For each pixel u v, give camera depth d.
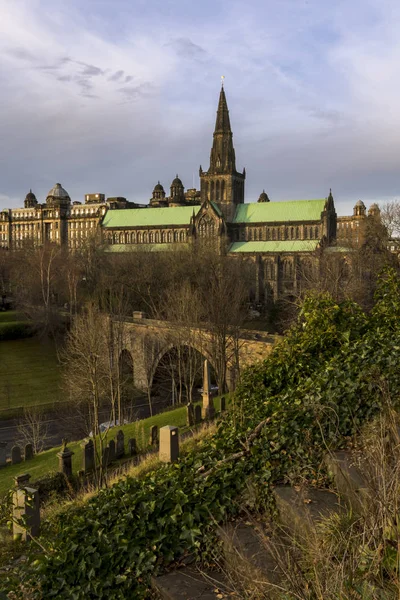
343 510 9.05
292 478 11.06
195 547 10.15
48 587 10.13
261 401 16.52
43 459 42.81
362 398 13.27
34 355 95.75
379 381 12.60
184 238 165.88
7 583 10.28
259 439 12.64
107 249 161.75
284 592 6.68
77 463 37.91
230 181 159.75
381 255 82.50
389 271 21.72
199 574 9.50
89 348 51.50
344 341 18.27
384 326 19.12
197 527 10.42
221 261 106.62
